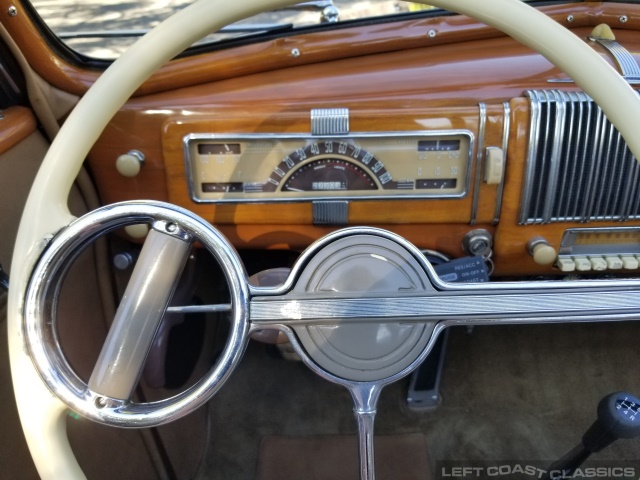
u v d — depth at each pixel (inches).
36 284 23.1
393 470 51.4
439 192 39.3
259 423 56.6
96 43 40.5
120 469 40.7
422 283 25.1
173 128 38.5
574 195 38.8
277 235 42.0
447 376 60.2
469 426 56.1
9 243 34.5
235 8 26.1
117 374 23.2
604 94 25.4
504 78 40.6
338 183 39.3
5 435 31.0
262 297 24.5
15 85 37.4
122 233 43.0
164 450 46.0
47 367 22.6
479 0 25.6
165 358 43.6
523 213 39.3
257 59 41.3
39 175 25.5
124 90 26.9
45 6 37.9
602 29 44.0
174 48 26.8
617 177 37.9
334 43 42.1
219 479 52.4
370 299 24.9
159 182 40.6
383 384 25.6
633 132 25.1
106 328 43.5
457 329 64.5
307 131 37.8
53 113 40.2
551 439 54.8
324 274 25.1
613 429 32.0
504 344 62.9
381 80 41.0
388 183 39.1
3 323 30.7
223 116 38.1
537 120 37.0
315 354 25.2
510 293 24.7
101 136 39.6
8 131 35.5
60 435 24.0
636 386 58.6
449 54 43.4
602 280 24.8
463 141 37.8
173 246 23.6
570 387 58.8
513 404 57.7
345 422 56.4
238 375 61.1
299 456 52.7
